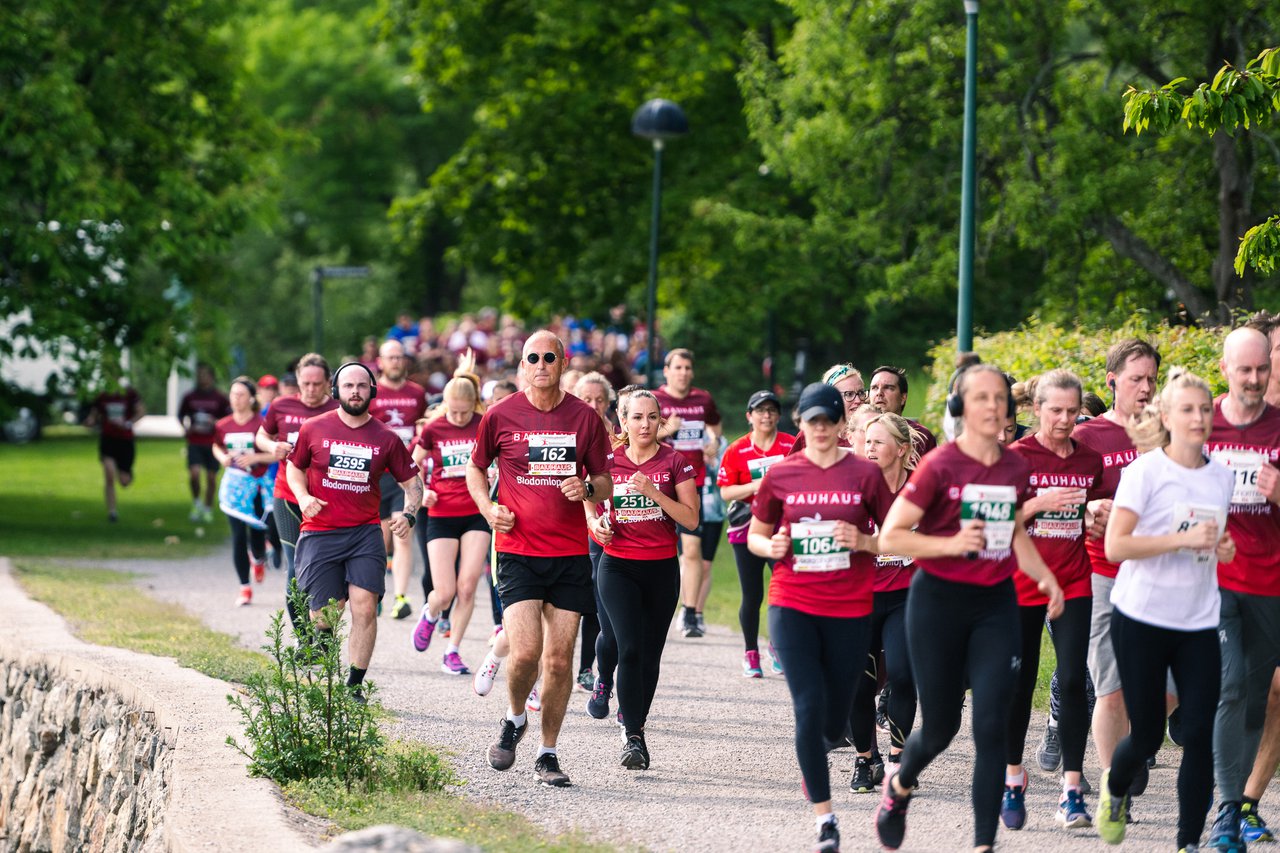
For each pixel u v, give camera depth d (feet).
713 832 75.00
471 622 151.53
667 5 310.24
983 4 195.00
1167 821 78.23
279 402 131.95
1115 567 77.97
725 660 129.18
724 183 306.76
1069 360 133.59
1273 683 75.15
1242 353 72.69
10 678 127.85
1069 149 188.96
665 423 131.85
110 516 258.16
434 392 247.70
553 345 83.87
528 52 336.90
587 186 342.64
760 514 73.67
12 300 232.94
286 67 542.16
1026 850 72.02
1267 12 177.17
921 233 219.00
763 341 344.69
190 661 116.47
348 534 102.99
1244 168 177.27
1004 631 66.49
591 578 85.56
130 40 247.09
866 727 84.28
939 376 158.30
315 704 82.94
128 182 239.09
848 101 217.15
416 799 78.59
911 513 66.59
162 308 247.29
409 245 368.27
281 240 603.26
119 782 102.47
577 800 81.51
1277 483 70.49
